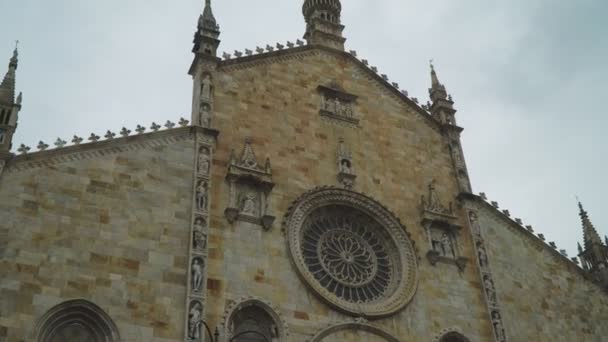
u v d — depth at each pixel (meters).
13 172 32.28
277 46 45.69
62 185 33.09
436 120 48.75
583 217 48.88
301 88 44.66
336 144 43.12
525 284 42.88
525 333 40.59
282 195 38.75
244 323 33.81
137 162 35.69
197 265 33.31
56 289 30.17
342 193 40.69
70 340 29.78
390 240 40.81
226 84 41.97
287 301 34.88
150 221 34.03
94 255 31.83
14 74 35.72
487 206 45.25
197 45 43.03
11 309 28.89
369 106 46.53
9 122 33.56
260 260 35.50
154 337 30.86
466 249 42.50
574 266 45.34
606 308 44.47
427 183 44.75
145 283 32.09
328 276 37.81
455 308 39.50
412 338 37.06
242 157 38.69
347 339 35.41
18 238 30.73
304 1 53.88
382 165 43.94
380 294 38.62
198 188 36.06
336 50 48.12
